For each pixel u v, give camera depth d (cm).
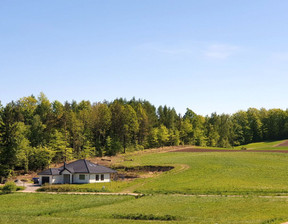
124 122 13575
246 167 8575
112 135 13850
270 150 12062
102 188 6950
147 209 4662
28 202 5588
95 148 13112
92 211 4644
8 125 10056
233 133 19825
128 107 13800
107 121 13588
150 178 8000
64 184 7881
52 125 11988
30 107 15088
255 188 6338
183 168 8831
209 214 4216
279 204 4712
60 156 11388
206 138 17938
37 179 8538
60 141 11081
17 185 7956
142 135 14938
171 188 6712
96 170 8294
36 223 3841
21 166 10962
